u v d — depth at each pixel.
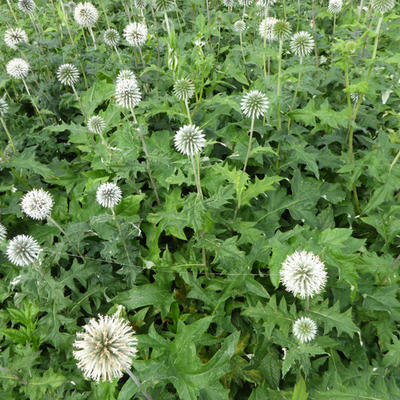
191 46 0.96
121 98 0.58
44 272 0.50
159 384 0.46
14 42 0.84
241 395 0.49
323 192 0.62
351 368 0.48
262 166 0.66
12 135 0.76
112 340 0.37
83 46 1.05
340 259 0.45
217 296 0.53
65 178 0.69
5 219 0.63
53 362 0.50
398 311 0.51
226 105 0.69
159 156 0.58
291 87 0.72
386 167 0.57
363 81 0.53
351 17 0.87
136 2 0.89
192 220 0.45
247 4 0.91
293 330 0.44
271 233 0.59
